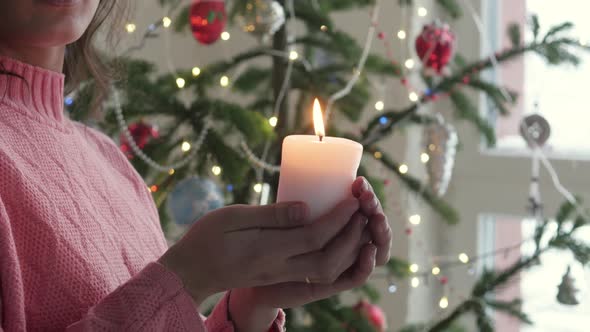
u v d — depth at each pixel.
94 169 1.06
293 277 0.85
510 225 2.18
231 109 1.74
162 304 0.83
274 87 1.87
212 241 0.83
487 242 2.21
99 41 1.34
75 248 0.92
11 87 1.00
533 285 2.11
